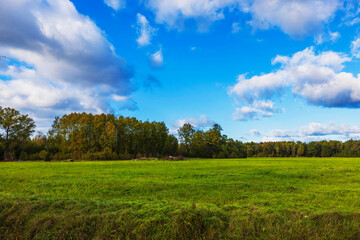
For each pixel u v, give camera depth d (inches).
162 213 285.3
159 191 517.7
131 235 254.4
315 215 289.4
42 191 526.3
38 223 277.3
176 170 991.0
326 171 918.4
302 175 786.8
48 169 1024.2
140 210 296.8
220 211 303.9
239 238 246.8
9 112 2522.1
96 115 2822.3
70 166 1216.2
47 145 2797.7
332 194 488.1
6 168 1070.4
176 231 255.1
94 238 253.8
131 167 1164.5
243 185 583.2
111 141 2524.6
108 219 277.0
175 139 3951.8
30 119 2650.1
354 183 649.6
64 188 557.9
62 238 257.9
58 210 309.0
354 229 259.3
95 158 2284.7
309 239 243.0
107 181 645.9
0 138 2427.4
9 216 291.6
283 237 245.6
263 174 840.3
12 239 261.0
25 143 2581.2
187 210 281.4
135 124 2869.1
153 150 3358.8
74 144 2518.5
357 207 373.7
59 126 2888.8
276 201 395.2
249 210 312.7
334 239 247.0
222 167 1159.0
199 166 1225.4
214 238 250.5
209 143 3686.0
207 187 558.6
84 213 294.4
